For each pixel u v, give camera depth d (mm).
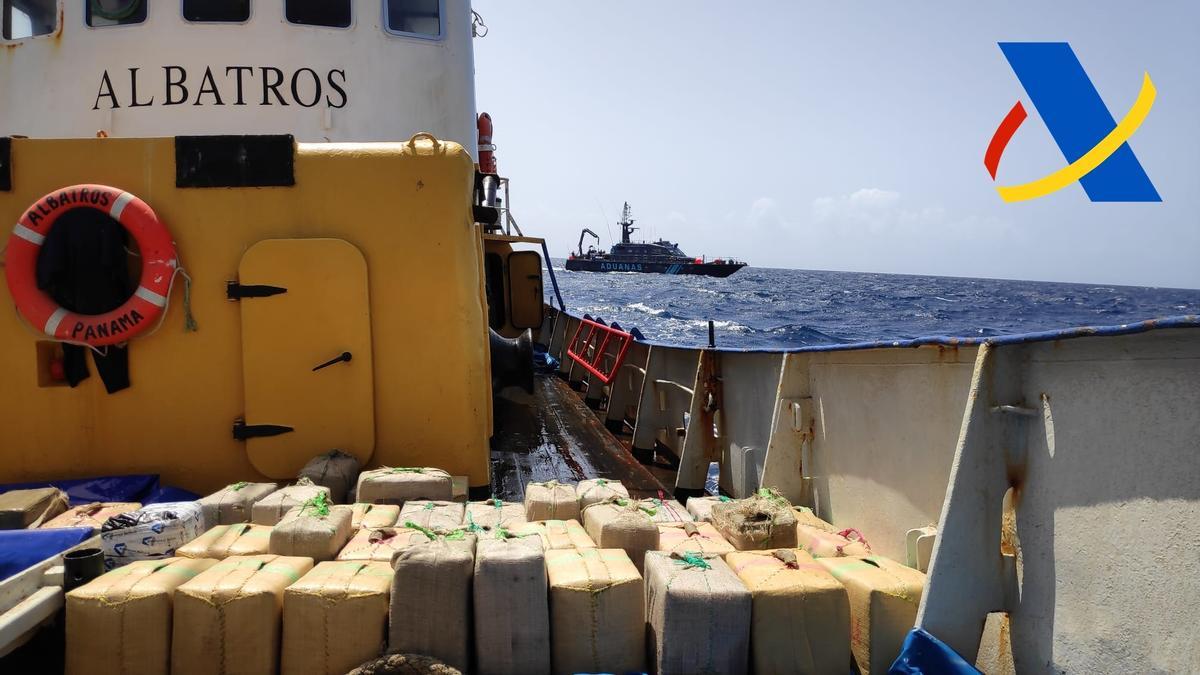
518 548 2883
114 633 2822
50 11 5996
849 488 4039
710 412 6363
